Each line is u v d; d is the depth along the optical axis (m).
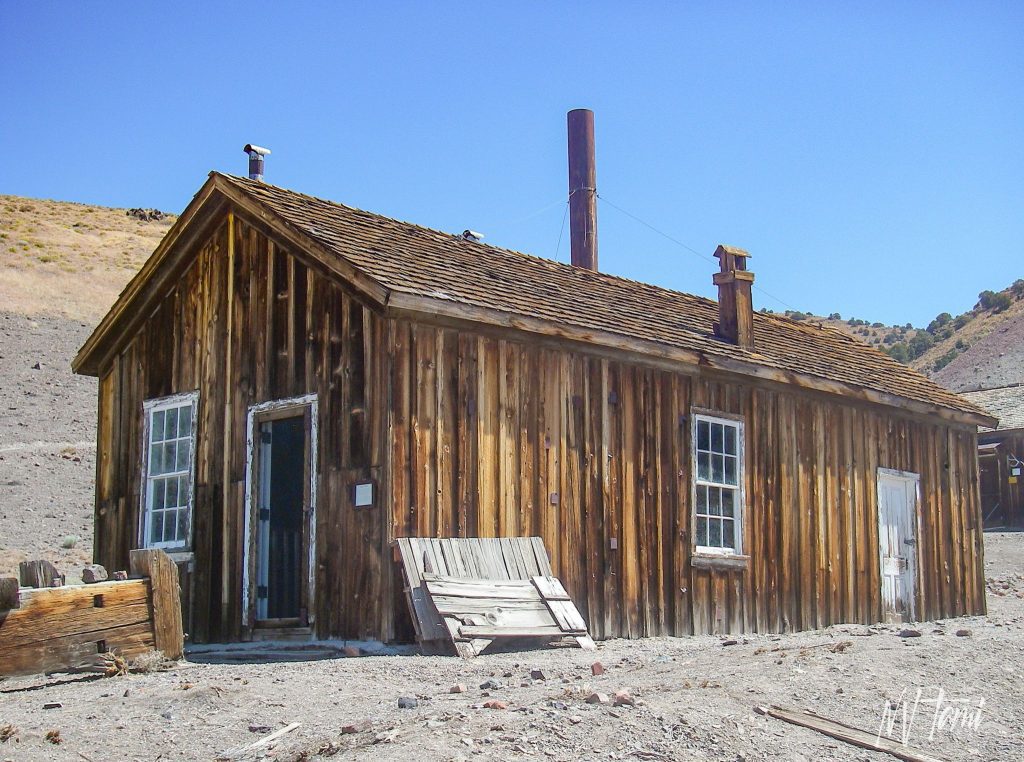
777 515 15.22
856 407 16.81
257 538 12.17
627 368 13.52
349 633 10.94
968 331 113.00
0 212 74.31
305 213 12.75
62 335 45.25
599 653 10.58
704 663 8.88
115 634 9.05
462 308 11.41
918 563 17.44
